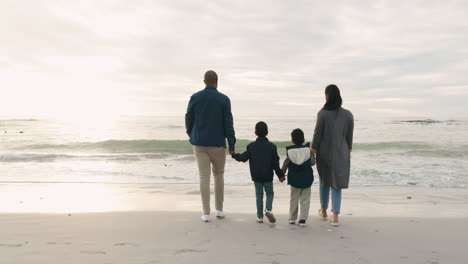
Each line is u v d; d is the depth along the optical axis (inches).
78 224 160.4
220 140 166.4
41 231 146.7
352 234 147.1
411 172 423.2
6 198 248.7
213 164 174.4
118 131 1619.1
